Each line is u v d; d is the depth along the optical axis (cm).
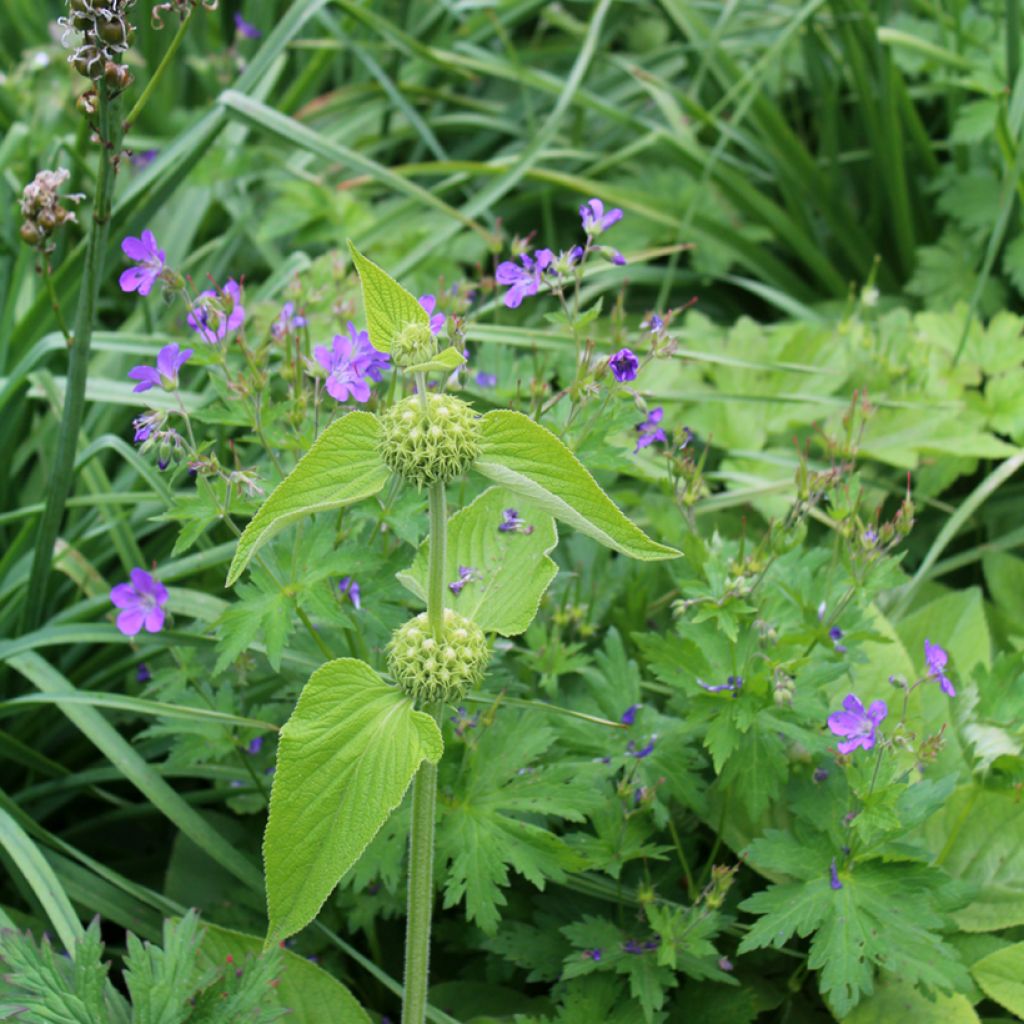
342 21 153
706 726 90
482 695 89
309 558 84
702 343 129
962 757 96
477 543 79
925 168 153
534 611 77
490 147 161
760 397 113
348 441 69
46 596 103
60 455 96
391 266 126
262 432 88
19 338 114
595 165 147
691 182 150
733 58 160
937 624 105
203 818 99
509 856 85
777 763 87
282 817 70
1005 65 137
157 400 106
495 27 161
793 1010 92
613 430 91
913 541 125
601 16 143
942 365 126
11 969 80
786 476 118
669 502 111
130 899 94
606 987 88
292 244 138
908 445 118
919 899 84
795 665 87
